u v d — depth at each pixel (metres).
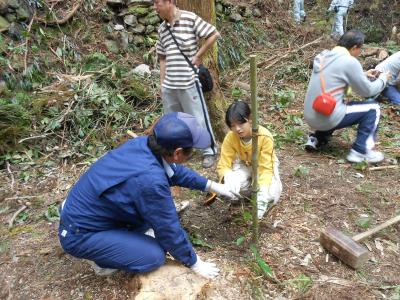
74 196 2.19
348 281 2.42
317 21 9.13
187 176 2.48
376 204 3.19
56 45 5.18
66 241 2.19
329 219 3.01
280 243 2.74
